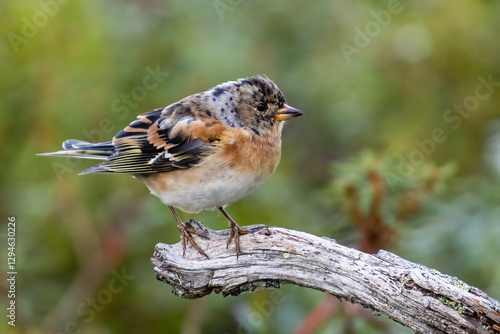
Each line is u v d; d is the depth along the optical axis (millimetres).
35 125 13398
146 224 12719
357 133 14812
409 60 14789
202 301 12211
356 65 14891
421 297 7770
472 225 11766
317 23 15227
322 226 11336
